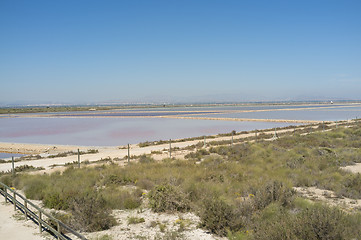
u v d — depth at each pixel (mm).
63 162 23203
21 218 9352
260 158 19578
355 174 13922
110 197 10773
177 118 75938
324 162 16719
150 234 7719
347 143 25922
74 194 10852
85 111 138375
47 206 10570
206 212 8172
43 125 62094
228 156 21875
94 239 7375
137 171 16359
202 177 14156
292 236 6168
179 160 19875
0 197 12164
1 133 48344
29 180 14234
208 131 47031
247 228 7566
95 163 21672
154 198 10086
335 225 6332
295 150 21859
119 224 8562
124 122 66188
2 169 20359
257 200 9141
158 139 39562
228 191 11320
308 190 12008
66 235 7797
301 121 59406
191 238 7355
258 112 99062
